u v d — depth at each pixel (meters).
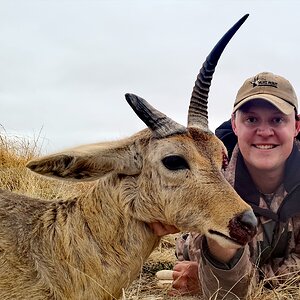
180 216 0.78
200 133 0.81
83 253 0.79
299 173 1.01
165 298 1.05
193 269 1.03
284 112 0.97
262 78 1.02
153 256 1.27
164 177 0.78
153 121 0.80
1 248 0.78
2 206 0.83
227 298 0.92
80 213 0.81
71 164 0.78
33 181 1.55
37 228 0.81
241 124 1.02
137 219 0.81
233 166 1.04
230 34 0.83
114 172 0.80
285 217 1.01
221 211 0.75
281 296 0.97
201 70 0.84
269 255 1.02
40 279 0.78
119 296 0.81
